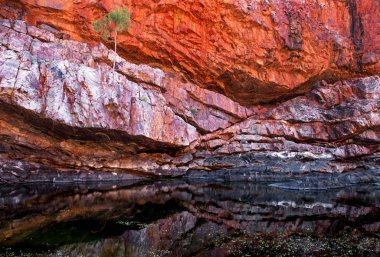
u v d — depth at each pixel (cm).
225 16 2508
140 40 2367
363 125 2586
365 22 2836
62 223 1107
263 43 2606
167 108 2161
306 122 2697
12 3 2014
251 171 2494
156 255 858
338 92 2786
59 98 1716
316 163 2566
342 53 2802
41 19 2103
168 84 2312
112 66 2086
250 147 2553
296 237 1052
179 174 2370
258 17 2566
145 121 1994
